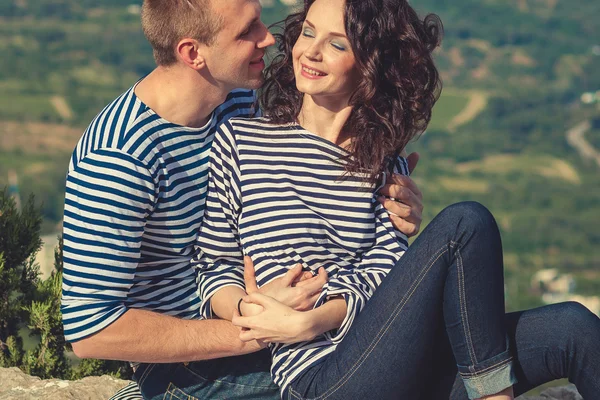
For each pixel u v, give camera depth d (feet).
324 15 10.32
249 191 10.45
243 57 10.42
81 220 9.77
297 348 9.93
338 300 9.93
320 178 10.46
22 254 13.87
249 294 9.93
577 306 9.58
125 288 10.01
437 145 479.41
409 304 9.30
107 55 572.10
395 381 9.39
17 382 12.49
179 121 10.41
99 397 12.16
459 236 9.16
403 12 10.46
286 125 10.68
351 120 10.63
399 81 10.57
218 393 10.48
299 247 10.29
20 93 465.06
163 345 9.95
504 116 547.49
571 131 540.52
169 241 10.44
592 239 359.05
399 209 10.68
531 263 326.44
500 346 9.37
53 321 13.37
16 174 323.98
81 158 9.97
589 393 9.47
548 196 405.80
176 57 10.20
